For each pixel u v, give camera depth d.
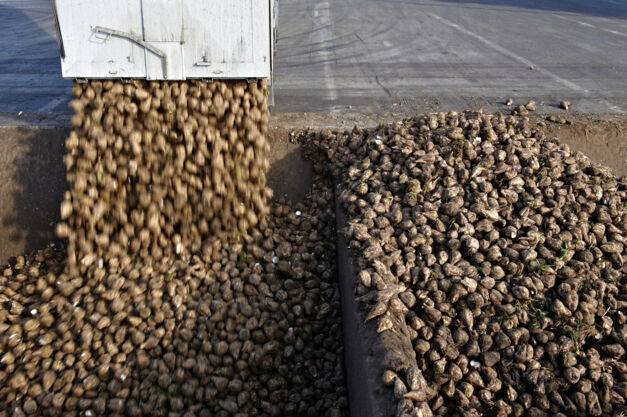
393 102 8.72
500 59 11.48
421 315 4.84
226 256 5.84
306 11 17.03
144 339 5.07
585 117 7.82
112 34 5.52
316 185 7.13
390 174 6.02
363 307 4.61
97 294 5.45
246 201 6.08
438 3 18.88
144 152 5.70
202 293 5.54
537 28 14.83
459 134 6.22
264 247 6.01
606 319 4.85
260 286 5.54
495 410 4.36
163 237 5.84
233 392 4.78
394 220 5.48
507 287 5.00
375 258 5.08
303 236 6.30
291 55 11.86
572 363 4.56
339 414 4.52
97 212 5.63
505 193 5.59
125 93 5.73
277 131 7.32
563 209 5.62
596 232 5.50
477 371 4.59
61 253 6.56
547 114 7.98
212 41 5.64
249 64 5.76
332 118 7.87
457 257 5.16
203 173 5.90
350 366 4.69
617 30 14.66
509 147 6.02
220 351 4.96
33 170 6.81
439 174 5.84
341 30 14.36
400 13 16.81
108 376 4.83
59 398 4.62
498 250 5.15
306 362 5.12
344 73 10.45
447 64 11.11
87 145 5.59
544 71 10.55
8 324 5.42
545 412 4.38
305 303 5.46
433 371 4.53
